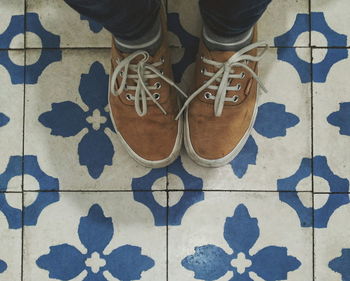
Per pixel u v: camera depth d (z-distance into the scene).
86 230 1.03
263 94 1.04
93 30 1.05
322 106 1.04
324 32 1.05
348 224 1.02
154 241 1.02
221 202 1.03
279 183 1.03
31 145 1.04
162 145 0.96
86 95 1.05
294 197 1.03
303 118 1.04
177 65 1.04
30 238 1.03
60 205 1.03
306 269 1.01
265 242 1.02
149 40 0.81
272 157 1.03
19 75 1.05
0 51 1.05
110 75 0.95
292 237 1.02
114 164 1.04
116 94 0.89
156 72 0.86
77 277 1.02
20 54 1.05
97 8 0.61
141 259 1.02
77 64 1.05
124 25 0.69
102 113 1.04
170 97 0.93
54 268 1.02
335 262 1.02
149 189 1.03
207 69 0.89
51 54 1.05
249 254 1.02
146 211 1.03
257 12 0.69
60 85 1.05
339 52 1.05
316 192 1.03
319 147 1.04
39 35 1.05
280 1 1.05
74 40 1.05
